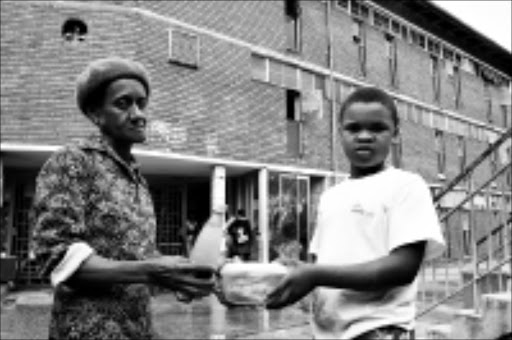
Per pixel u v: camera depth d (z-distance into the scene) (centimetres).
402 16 2241
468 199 541
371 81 2030
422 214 181
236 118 1496
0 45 1232
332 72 1830
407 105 2245
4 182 1418
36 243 175
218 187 1447
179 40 1373
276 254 1560
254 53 1586
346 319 186
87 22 1262
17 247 1412
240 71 1525
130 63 198
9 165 1395
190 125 1379
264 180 1562
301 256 1636
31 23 1244
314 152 1733
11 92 1220
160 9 1342
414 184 187
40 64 1236
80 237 177
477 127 2723
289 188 1650
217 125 1444
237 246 1177
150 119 1291
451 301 811
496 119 2895
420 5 2236
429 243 184
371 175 199
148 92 205
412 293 186
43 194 178
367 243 188
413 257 177
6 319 884
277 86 1631
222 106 1463
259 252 1537
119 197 187
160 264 166
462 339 515
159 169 1537
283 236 1603
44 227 174
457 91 2611
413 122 2266
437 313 748
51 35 1246
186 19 1400
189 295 170
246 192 1655
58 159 183
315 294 199
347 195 199
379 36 2117
